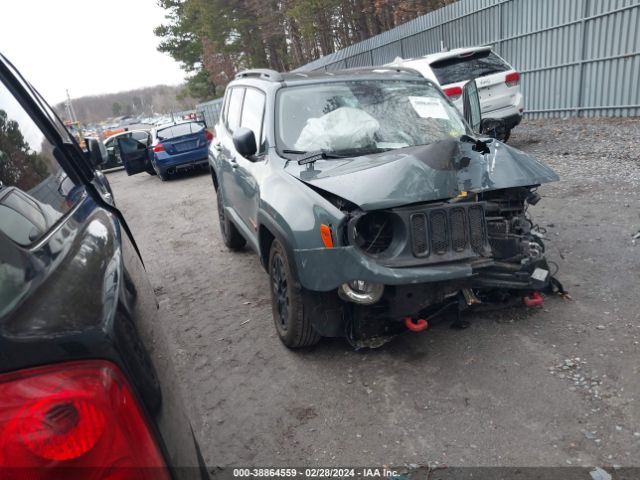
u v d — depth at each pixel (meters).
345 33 28.67
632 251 4.55
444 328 3.68
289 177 3.51
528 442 2.55
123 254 1.74
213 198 10.30
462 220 3.06
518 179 3.22
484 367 3.20
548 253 4.75
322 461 2.61
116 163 19.55
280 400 3.16
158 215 9.44
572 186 6.73
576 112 12.09
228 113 5.91
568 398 2.83
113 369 1.11
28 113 2.40
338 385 3.22
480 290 3.61
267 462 2.65
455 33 15.78
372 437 2.73
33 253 1.23
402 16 23.78
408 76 4.70
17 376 0.99
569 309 3.75
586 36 11.48
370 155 3.57
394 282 2.84
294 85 4.39
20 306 1.05
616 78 10.98
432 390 3.05
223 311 4.62
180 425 1.39
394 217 2.96
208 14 34.06
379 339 3.35
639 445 2.45
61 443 0.98
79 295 1.20
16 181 1.64
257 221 3.92
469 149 3.32
